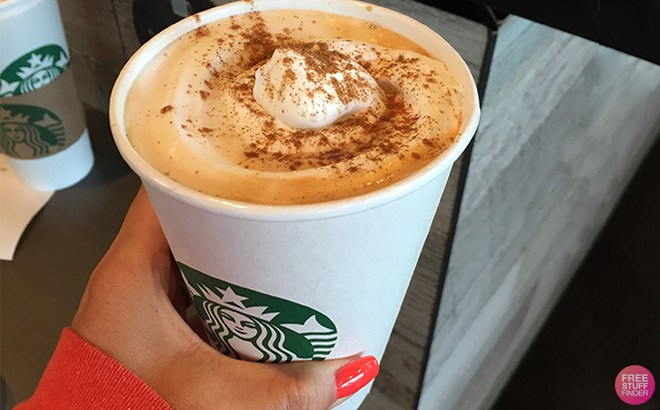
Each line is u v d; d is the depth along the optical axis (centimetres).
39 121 26
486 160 18
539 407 33
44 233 27
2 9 22
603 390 33
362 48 14
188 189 10
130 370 13
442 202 18
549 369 34
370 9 15
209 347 14
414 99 13
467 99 12
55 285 25
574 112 23
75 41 30
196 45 14
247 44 15
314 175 11
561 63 19
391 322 15
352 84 13
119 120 12
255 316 13
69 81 27
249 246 11
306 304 12
